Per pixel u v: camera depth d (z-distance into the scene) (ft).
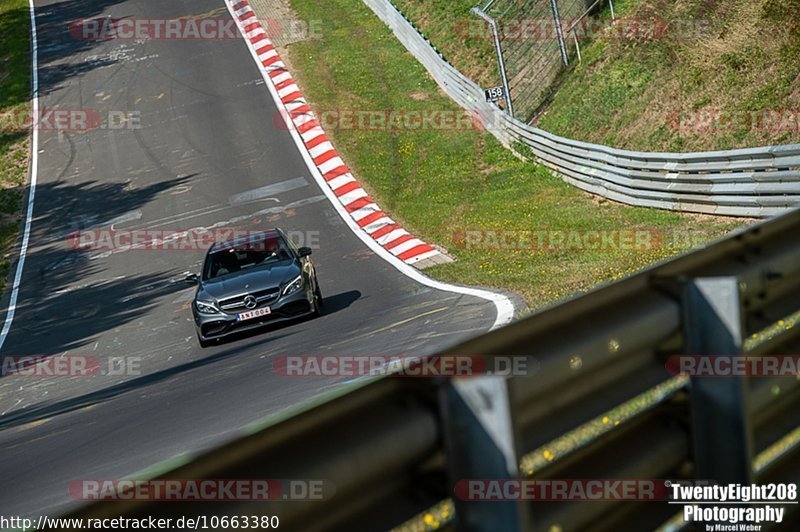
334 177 335.06
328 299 215.31
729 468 45.21
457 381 33.65
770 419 51.80
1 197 377.50
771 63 246.68
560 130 312.29
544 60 361.30
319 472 29.60
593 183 274.36
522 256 223.92
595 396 41.14
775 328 52.65
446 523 33.94
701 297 45.50
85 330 243.19
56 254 319.47
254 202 327.26
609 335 41.27
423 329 154.10
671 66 286.25
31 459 117.08
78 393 176.96
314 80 424.05
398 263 241.76
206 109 415.85
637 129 276.82
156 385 160.45
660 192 239.50
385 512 32.17
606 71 316.81
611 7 345.51
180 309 241.55
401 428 32.32
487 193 302.04
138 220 334.03
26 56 506.07
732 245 50.88
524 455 36.35
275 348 166.09
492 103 343.26
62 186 377.71
